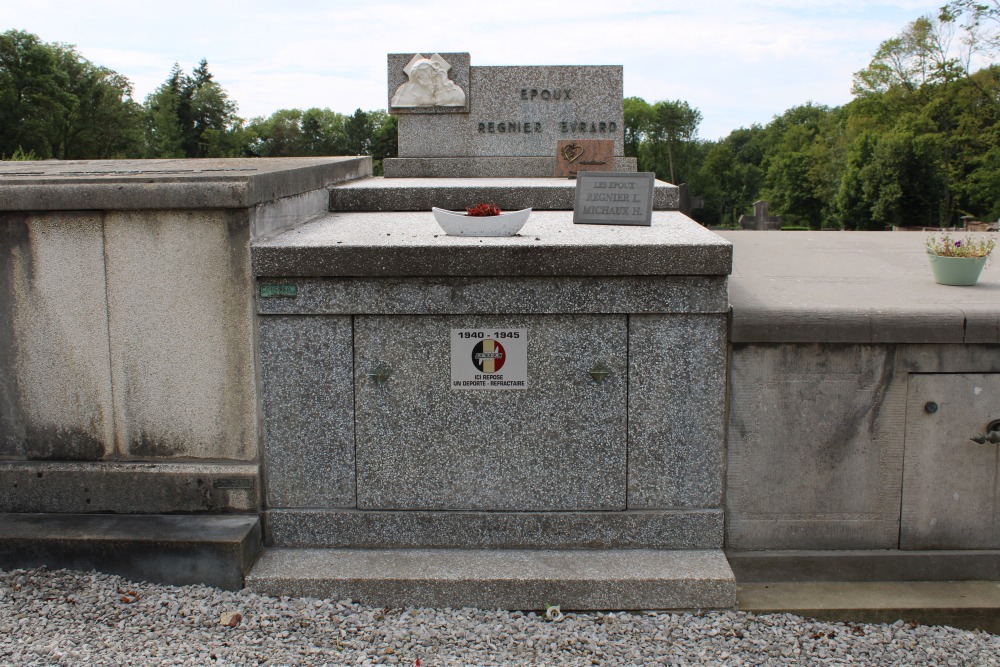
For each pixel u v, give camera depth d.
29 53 47.44
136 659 3.62
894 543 4.45
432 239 4.55
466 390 4.34
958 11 34.47
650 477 4.40
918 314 4.22
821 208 59.62
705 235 4.72
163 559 4.21
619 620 4.09
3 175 4.73
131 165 6.08
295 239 4.55
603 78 9.33
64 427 4.51
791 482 4.41
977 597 4.23
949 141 39.16
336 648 3.79
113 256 4.32
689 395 4.32
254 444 4.45
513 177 9.33
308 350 4.34
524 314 4.26
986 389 4.30
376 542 4.48
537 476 4.41
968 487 4.39
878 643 3.96
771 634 3.98
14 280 4.39
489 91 9.41
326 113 91.12
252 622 3.94
